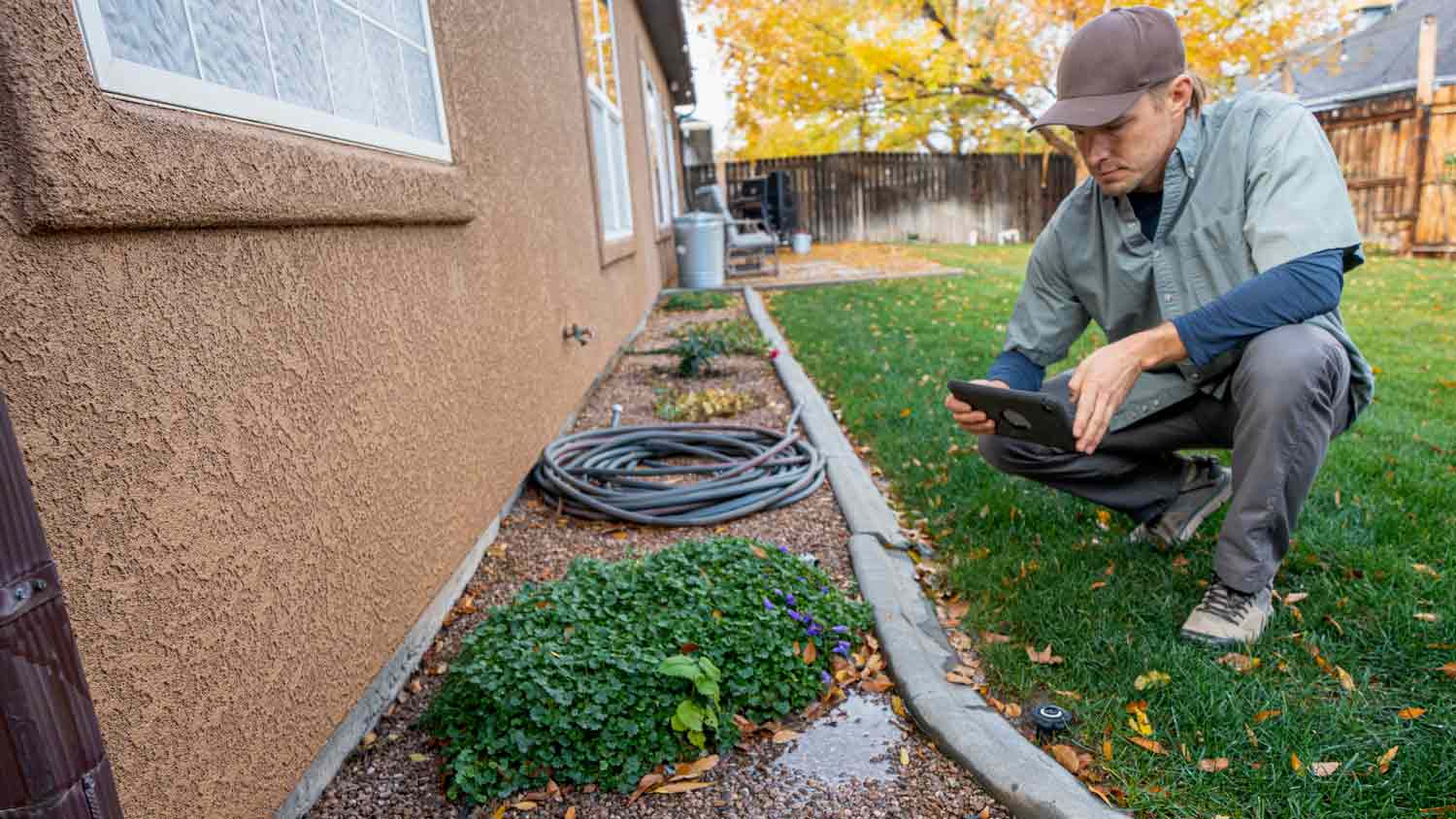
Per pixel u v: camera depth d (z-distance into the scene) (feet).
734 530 9.87
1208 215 6.44
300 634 5.34
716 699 5.87
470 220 8.79
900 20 53.36
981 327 22.49
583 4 19.10
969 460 11.22
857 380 16.24
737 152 92.89
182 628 4.22
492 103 10.21
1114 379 5.67
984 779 5.41
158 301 4.17
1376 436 11.27
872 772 5.70
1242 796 5.10
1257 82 55.21
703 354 18.11
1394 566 7.49
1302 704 5.81
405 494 7.11
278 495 5.15
